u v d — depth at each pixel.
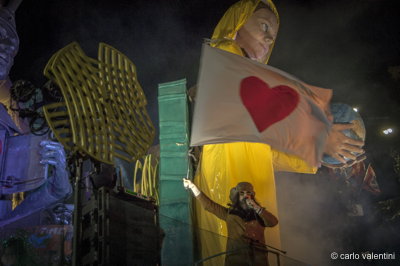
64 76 5.17
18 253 4.76
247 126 6.48
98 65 5.85
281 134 6.70
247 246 6.19
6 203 9.55
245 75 6.80
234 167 7.13
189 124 8.01
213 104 6.46
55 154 9.16
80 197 4.80
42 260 4.92
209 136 6.28
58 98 5.41
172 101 7.88
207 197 6.59
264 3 8.71
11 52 9.83
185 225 6.58
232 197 6.57
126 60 6.35
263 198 6.91
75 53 5.57
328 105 7.57
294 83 7.18
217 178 7.14
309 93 7.24
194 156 7.79
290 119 6.81
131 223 4.89
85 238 4.76
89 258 4.58
